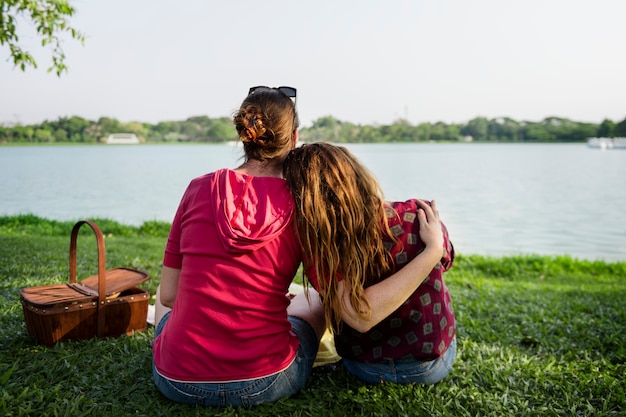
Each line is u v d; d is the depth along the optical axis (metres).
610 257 13.37
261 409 2.25
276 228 2.08
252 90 2.44
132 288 3.39
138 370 2.71
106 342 3.01
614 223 19.58
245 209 2.10
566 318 4.65
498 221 19.88
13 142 127.75
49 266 5.09
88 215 18.73
